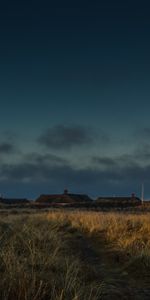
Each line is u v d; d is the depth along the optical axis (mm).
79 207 82688
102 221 22062
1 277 7766
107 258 13016
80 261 11648
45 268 9422
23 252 10555
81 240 17219
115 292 8484
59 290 7656
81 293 7578
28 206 82625
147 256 11570
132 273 10805
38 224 21172
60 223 23594
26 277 7887
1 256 9031
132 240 14492
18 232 14039
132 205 86875
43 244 12648
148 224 17953
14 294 7289
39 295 7320
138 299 8344
